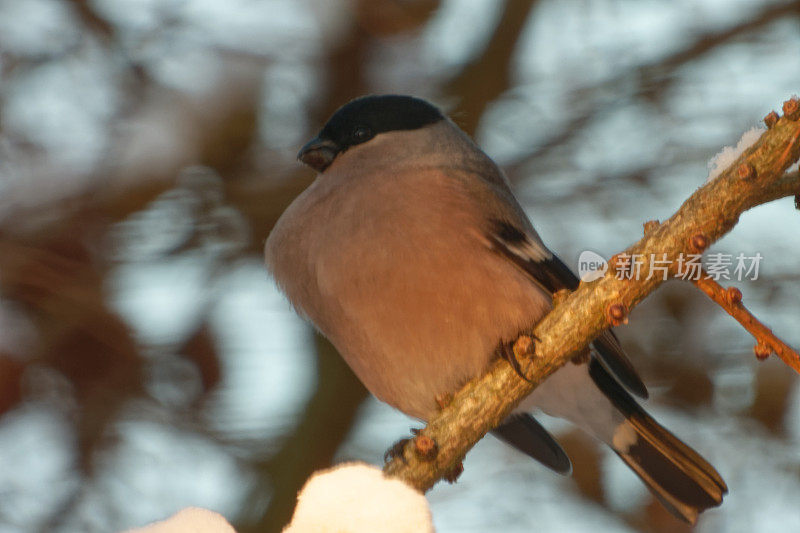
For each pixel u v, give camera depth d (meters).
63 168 11.07
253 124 11.34
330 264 7.27
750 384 10.52
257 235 11.44
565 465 8.29
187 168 11.22
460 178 7.56
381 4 11.42
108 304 10.21
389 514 3.75
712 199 4.89
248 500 10.46
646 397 7.66
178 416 10.41
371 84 11.88
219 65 11.42
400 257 7.13
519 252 7.46
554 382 7.84
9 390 9.77
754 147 4.86
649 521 10.33
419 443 5.23
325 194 7.61
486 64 12.33
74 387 10.23
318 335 11.01
